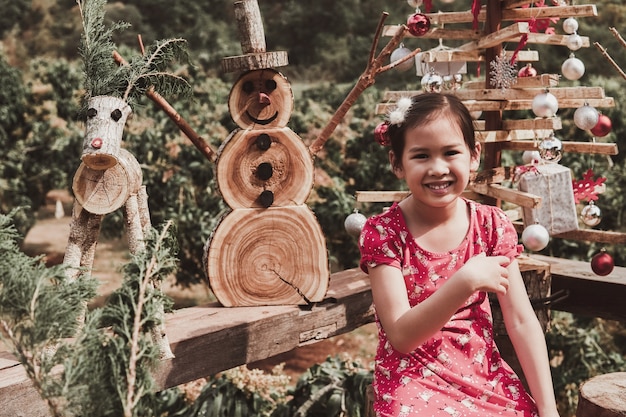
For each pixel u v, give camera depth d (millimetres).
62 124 7789
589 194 2463
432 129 1575
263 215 2334
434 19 2475
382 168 4602
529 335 1614
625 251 4305
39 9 14344
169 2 13562
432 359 1583
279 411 2855
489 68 2445
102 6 1962
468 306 1645
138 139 4973
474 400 1524
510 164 4414
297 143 2328
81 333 1208
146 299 1230
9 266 1197
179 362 2021
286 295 2375
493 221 1703
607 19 9688
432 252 1649
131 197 1919
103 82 1890
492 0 2404
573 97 2311
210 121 5219
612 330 4848
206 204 4832
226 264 2332
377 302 1610
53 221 9695
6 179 6664
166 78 1992
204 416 2777
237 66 2234
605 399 1884
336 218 4543
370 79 2320
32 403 1747
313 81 12820
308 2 13398
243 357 2199
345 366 3043
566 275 2705
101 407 1148
